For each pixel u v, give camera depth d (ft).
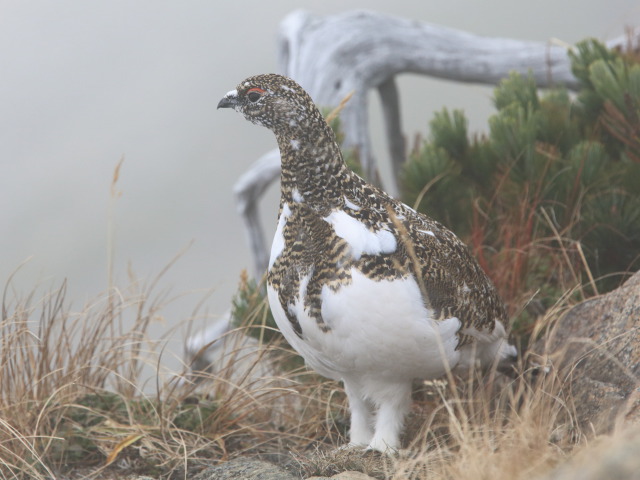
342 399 27.71
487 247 29.58
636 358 22.11
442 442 23.20
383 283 20.84
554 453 19.62
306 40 45.52
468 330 22.29
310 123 21.70
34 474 23.82
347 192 21.83
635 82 30.07
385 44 44.93
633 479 14.73
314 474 22.45
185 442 25.46
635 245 28.53
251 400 26.63
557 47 43.32
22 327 26.37
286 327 22.33
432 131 32.99
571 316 25.73
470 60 44.47
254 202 44.04
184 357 29.81
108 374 27.89
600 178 29.17
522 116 30.78
